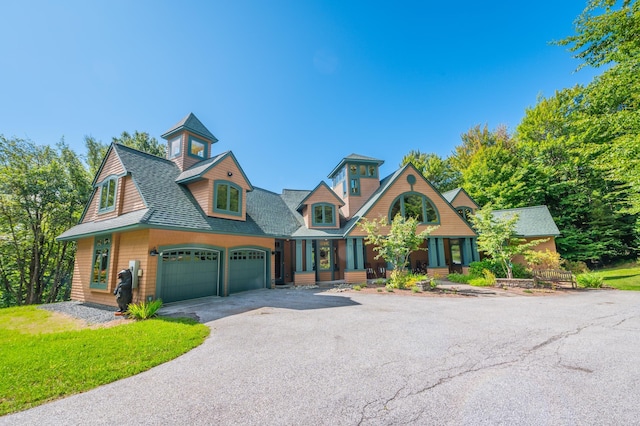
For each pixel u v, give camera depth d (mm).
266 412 3148
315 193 18312
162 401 3475
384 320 7367
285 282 17844
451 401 3295
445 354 4848
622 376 3902
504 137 31672
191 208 12305
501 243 14820
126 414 3195
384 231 17594
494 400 3301
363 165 21453
